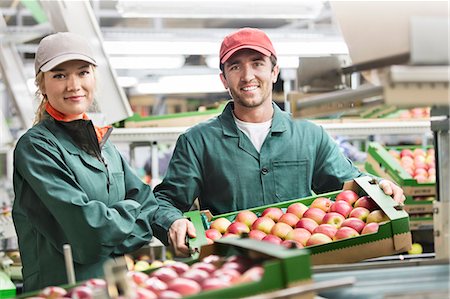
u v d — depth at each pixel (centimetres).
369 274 164
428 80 125
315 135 308
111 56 528
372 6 176
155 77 783
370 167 421
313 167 308
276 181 296
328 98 166
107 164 251
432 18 126
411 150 456
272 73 302
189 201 295
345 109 163
